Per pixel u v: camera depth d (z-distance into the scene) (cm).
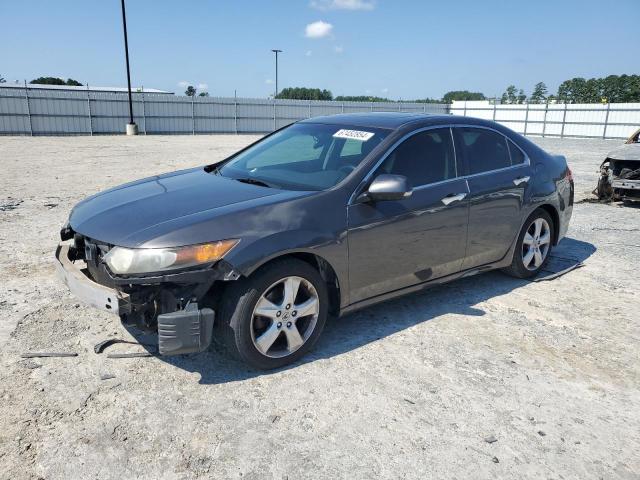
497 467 257
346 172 371
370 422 288
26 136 3023
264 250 310
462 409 303
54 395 302
